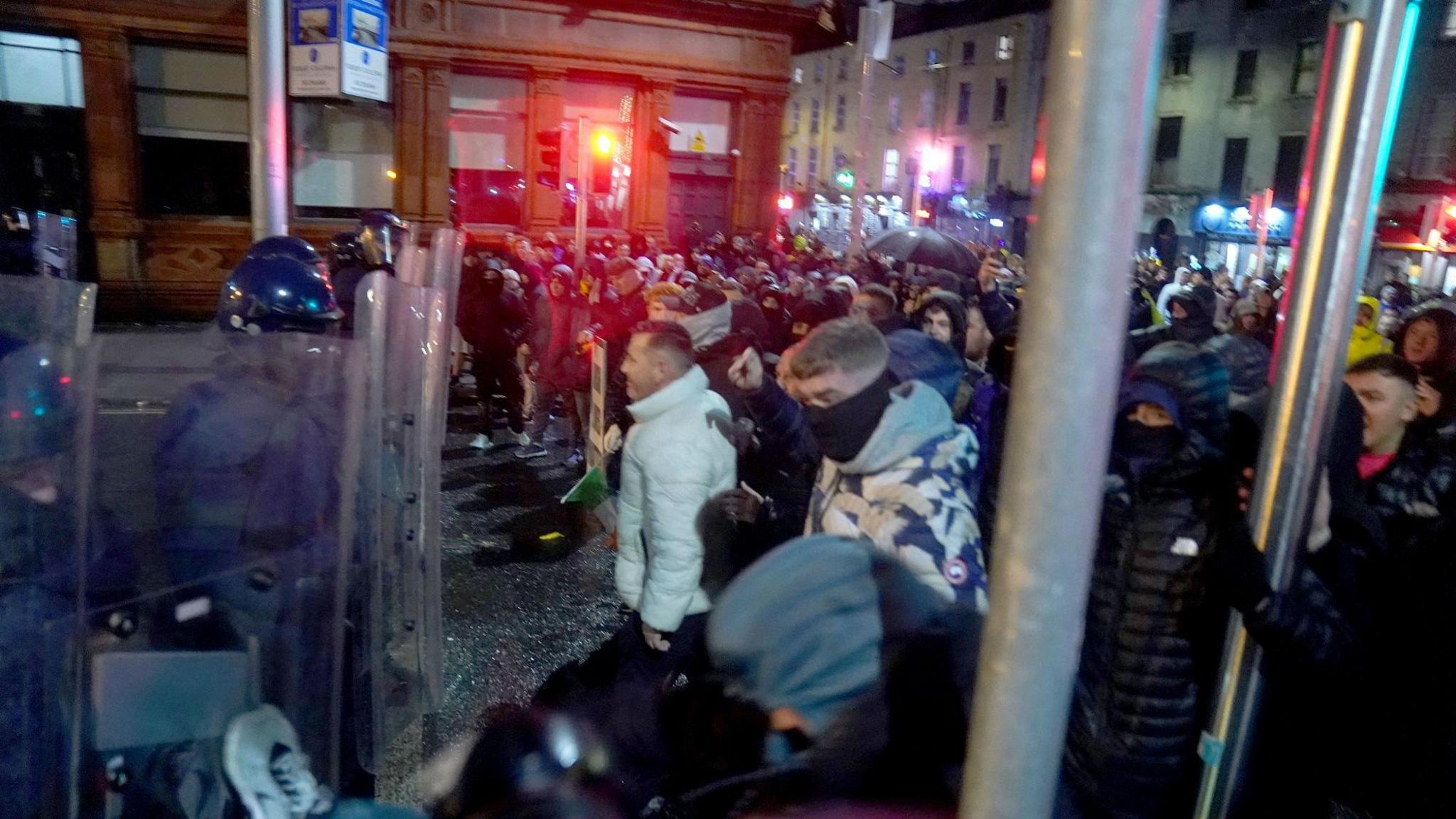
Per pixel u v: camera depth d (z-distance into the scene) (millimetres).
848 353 2184
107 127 14555
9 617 1544
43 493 1592
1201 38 33656
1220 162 33219
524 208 17422
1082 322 924
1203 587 2145
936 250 8844
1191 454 2129
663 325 3221
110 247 14891
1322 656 1968
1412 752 2367
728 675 1558
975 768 1032
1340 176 1769
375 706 3133
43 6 13922
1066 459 947
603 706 2086
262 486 1897
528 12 16734
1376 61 1699
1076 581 977
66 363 1628
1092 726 2258
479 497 7434
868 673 1436
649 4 17312
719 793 1624
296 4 11023
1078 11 892
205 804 1720
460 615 5176
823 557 1560
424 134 16406
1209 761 2066
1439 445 2971
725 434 3223
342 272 6219
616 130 17906
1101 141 897
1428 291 19000
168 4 14508
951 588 2053
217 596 1800
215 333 2139
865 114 15445
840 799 1441
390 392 3441
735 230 19188
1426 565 2480
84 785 1654
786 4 18328
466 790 2014
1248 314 7312
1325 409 1862
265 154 5582
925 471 2203
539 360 8766
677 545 3090
